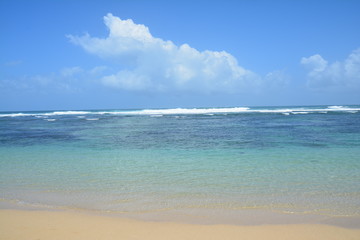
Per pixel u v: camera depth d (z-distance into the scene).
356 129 22.86
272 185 7.64
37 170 9.89
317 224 5.20
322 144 15.12
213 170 9.54
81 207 6.22
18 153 13.88
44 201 6.64
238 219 5.47
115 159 11.94
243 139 17.83
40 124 36.75
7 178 8.77
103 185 7.88
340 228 5.03
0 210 6.06
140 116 55.56
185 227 5.12
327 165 9.99
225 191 7.19
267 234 4.82
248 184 7.77
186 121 37.59
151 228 5.09
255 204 6.26
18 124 37.62
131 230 5.00
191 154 12.92
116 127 29.72
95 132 24.45
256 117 43.16
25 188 7.68
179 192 7.17
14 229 5.04
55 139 19.70
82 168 10.17
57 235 4.79
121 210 6.02
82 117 55.28
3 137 21.42
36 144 17.25
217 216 5.63
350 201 6.36
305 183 7.79
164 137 19.89
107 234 4.84
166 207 6.16
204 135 20.61
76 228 5.09
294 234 4.81
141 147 15.36
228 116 47.81
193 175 8.87
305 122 31.38
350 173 8.78
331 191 7.06
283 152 12.92
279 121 33.75
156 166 10.37
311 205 6.16
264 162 10.74
